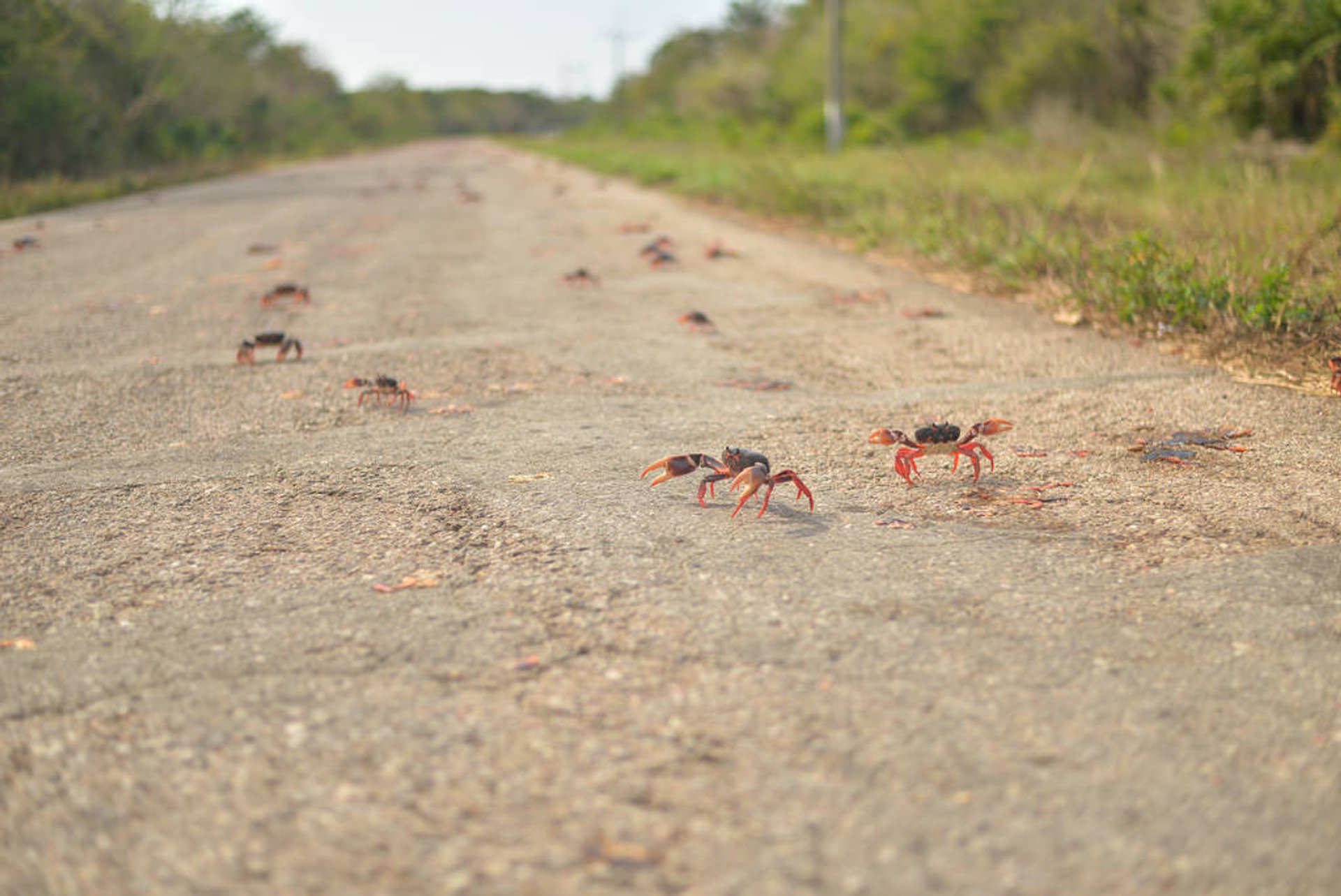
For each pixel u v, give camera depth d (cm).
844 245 1507
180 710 305
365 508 481
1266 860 233
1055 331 873
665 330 924
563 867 234
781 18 6162
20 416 643
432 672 326
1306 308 769
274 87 6775
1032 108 3145
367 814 254
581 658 334
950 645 338
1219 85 2223
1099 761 272
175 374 757
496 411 654
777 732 288
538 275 1267
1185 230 1028
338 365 786
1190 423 598
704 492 471
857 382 725
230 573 408
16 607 380
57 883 233
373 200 2603
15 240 1677
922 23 3816
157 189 3266
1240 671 319
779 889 226
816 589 383
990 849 238
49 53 3206
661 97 9069
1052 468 528
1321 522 441
